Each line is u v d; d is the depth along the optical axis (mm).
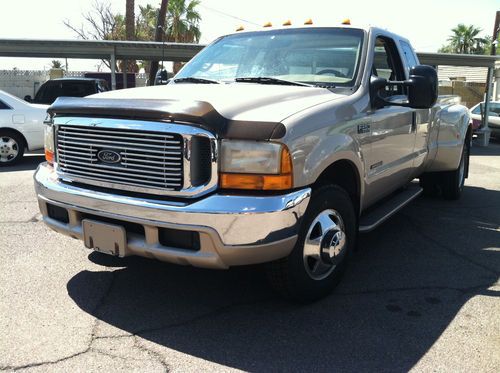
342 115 3604
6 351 3012
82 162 3434
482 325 3404
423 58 15438
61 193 3488
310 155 3199
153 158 3109
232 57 4660
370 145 4031
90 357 2973
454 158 6457
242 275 4223
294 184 3076
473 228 5750
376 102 4109
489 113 17016
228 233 2967
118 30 25781
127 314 3527
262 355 3021
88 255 4656
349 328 3350
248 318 3484
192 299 3775
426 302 3760
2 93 10094
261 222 2965
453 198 7098
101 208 3287
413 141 5070
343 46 4320
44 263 4449
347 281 4148
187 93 3547
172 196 3096
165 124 3031
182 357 2992
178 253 3078
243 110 3191
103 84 13820
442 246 5090
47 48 13734
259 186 2990
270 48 4555
